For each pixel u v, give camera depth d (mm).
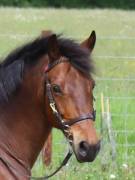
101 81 14211
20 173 6941
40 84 6922
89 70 6820
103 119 11758
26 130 7020
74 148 6680
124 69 15602
